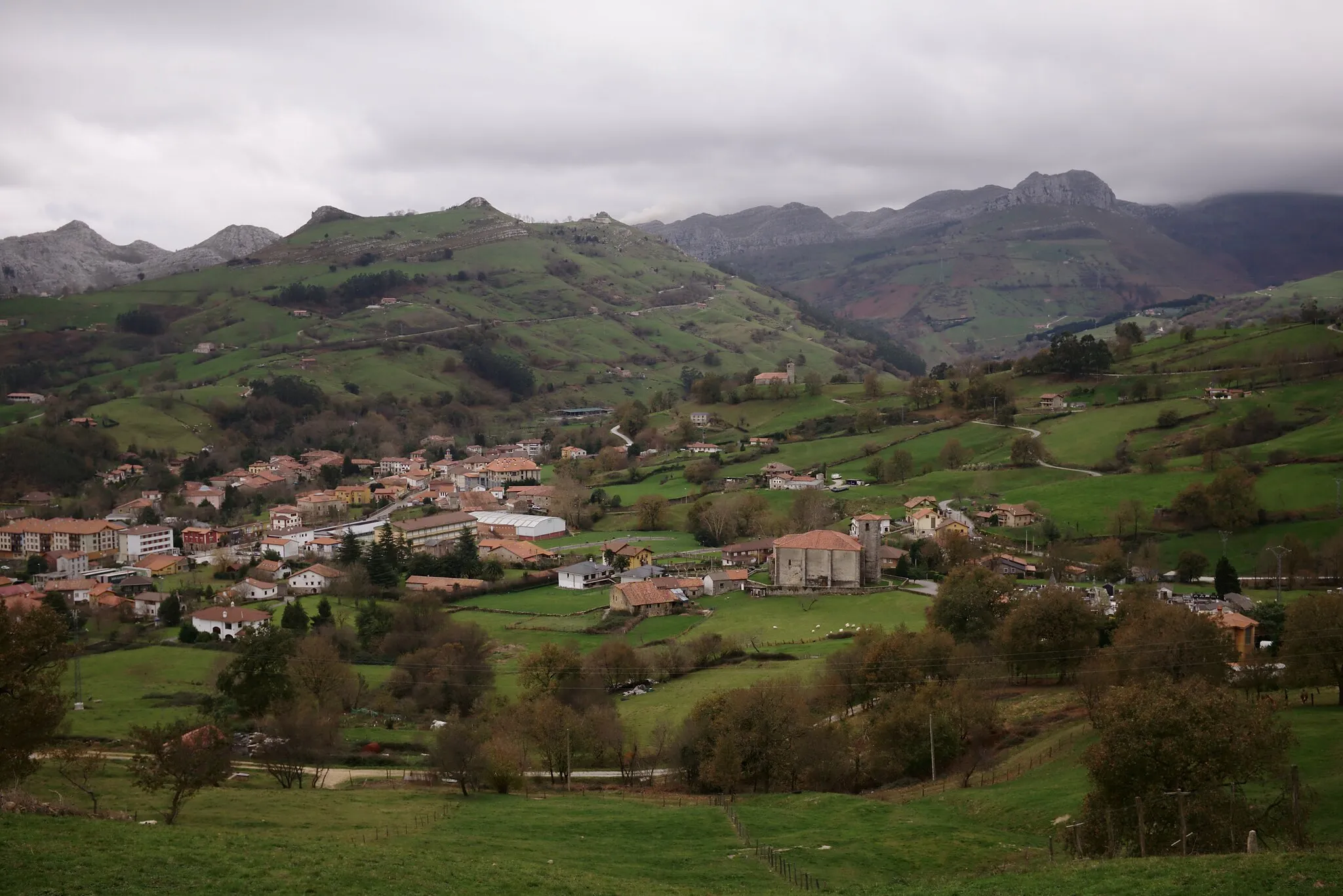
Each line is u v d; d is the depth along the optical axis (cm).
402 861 5856
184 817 7600
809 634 16312
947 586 15188
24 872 4872
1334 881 4522
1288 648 9531
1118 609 13488
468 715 13388
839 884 6238
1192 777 5884
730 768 9538
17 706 7288
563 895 5503
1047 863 5966
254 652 12825
